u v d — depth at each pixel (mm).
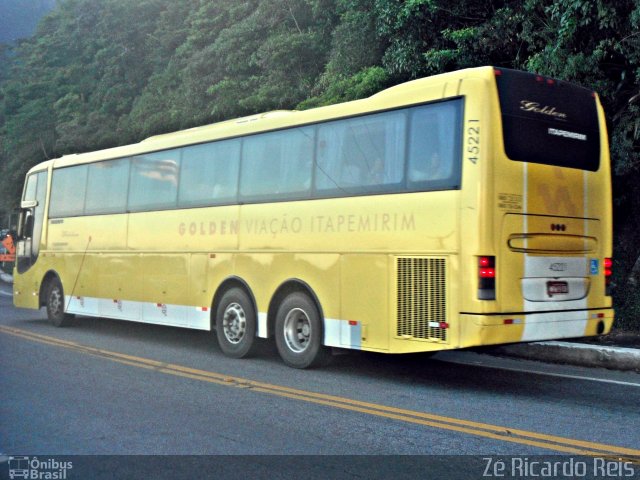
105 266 13820
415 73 15266
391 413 7230
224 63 28203
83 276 14438
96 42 42719
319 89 20922
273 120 10516
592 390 8398
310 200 9789
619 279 12859
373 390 8445
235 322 10930
